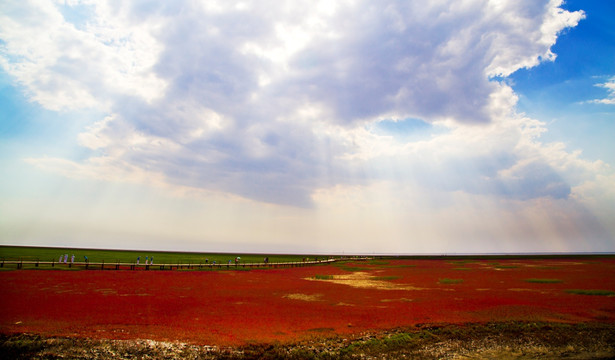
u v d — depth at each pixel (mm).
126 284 32531
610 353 14695
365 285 36125
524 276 46594
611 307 22906
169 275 43250
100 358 13375
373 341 15820
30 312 19328
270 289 32062
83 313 19625
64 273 39500
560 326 18328
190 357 13703
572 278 42812
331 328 17719
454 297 27484
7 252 98250
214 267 58312
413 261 103438
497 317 20125
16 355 13430
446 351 14906
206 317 19672
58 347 14266
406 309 22484
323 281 40031
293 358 13875
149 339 15484
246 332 16812
